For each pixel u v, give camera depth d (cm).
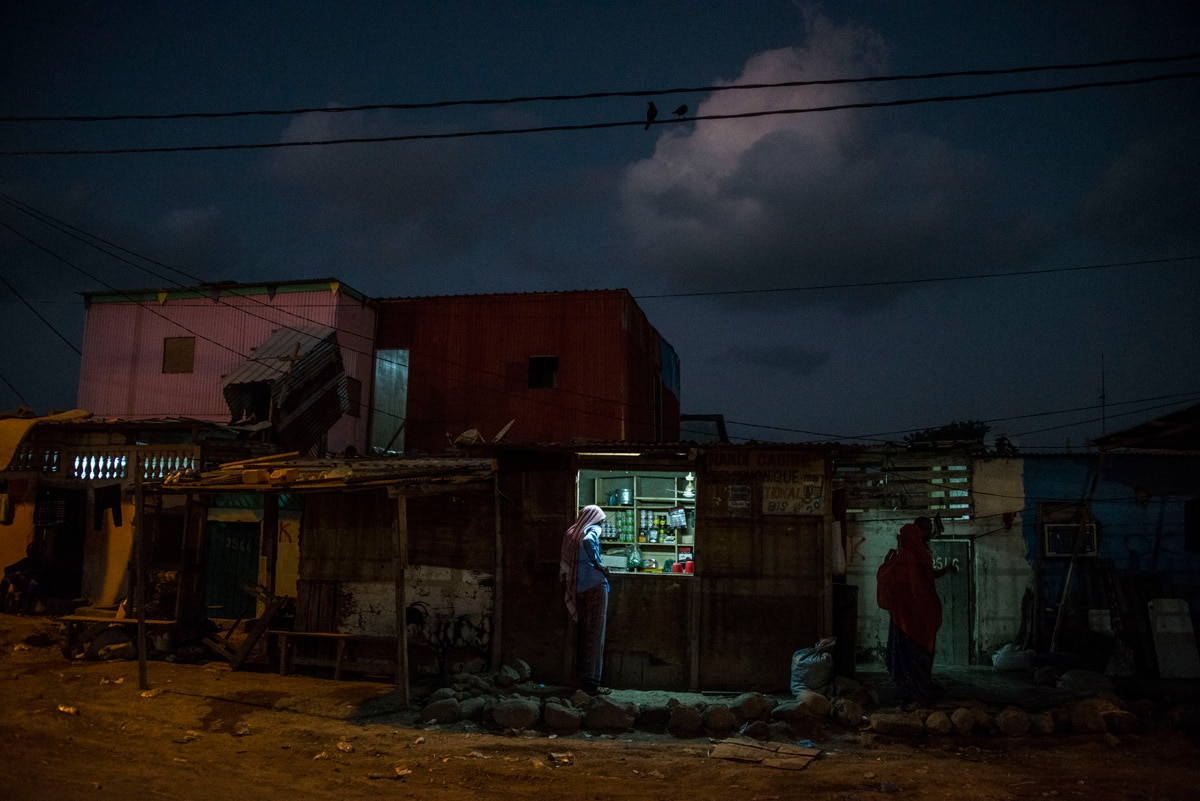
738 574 1104
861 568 1317
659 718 934
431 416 2297
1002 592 1294
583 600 1088
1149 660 1222
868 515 1325
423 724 925
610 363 2242
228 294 2288
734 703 940
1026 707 945
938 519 1228
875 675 1183
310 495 1209
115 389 2325
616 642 1120
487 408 2275
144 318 2345
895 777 744
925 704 957
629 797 691
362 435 2300
